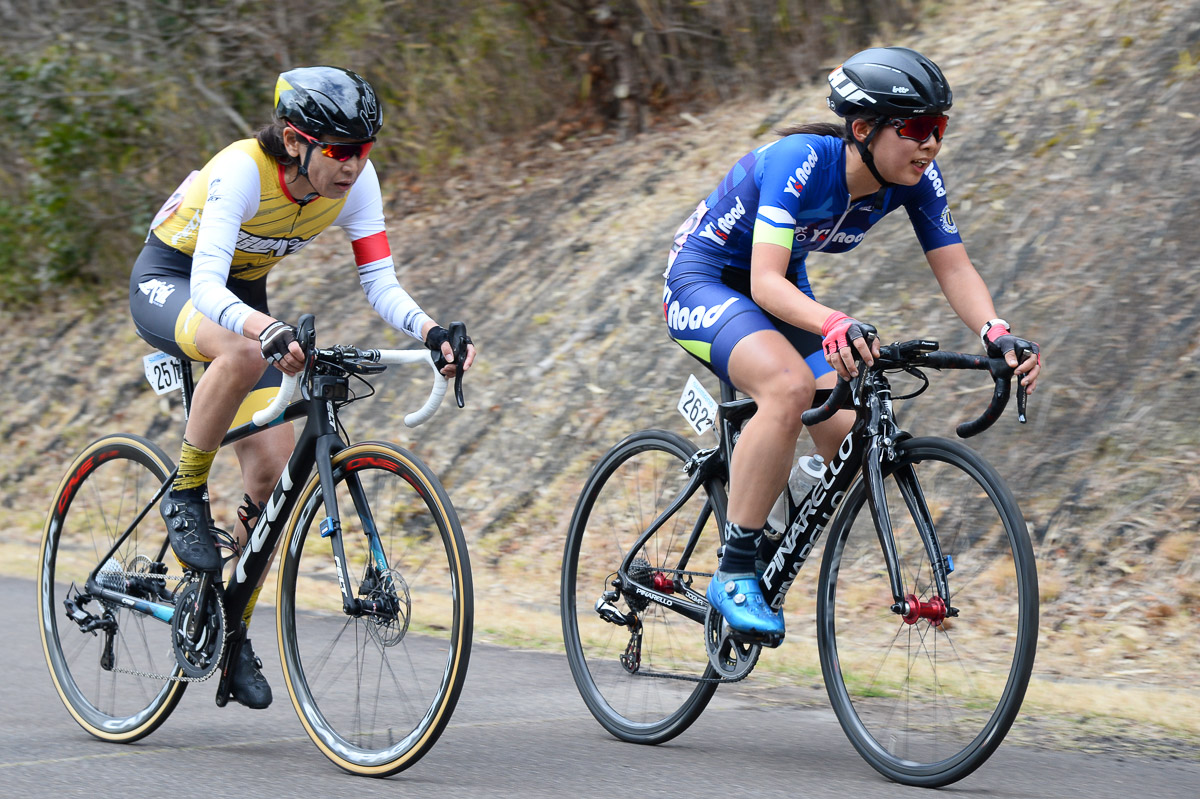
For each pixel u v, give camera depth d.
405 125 22.88
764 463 7.20
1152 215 13.68
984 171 15.48
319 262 21.05
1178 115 14.65
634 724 8.12
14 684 9.59
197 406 7.48
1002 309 13.56
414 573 8.34
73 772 7.12
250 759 7.43
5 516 18.62
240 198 7.36
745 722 8.48
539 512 14.68
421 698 6.92
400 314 7.87
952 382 13.19
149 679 8.09
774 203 7.18
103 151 23.86
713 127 19.61
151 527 8.63
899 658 7.66
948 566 6.96
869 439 7.15
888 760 7.08
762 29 20.06
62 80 23.61
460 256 19.55
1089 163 14.77
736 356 7.34
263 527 7.55
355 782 6.93
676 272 8.01
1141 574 10.79
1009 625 7.73
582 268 17.89
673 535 8.34
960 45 17.97
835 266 15.34
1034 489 11.87
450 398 16.80
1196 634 10.03
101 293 23.73
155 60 24.52
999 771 7.20
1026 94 16.25
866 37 19.42
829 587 7.57
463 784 6.90
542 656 10.61
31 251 24.58
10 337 23.55
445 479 15.77
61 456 19.98
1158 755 7.55
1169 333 12.43
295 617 7.55
